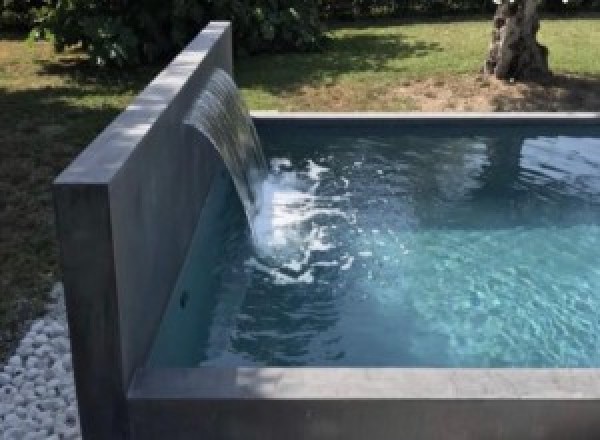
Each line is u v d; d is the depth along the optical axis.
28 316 5.01
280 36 12.25
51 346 4.72
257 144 7.70
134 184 3.94
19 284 5.36
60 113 9.16
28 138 8.23
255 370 3.90
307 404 3.68
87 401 3.75
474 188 7.39
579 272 5.96
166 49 11.71
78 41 11.82
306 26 12.56
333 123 8.66
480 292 5.67
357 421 3.71
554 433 3.73
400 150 8.29
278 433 3.75
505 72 10.30
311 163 7.95
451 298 5.58
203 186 6.67
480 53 11.95
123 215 3.69
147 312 4.31
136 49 11.30
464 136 8.62
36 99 9.80
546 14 16.19
